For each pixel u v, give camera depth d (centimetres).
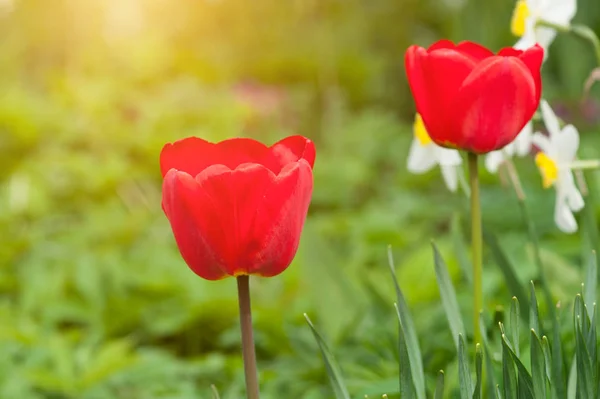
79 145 337
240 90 416
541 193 268
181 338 205
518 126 122
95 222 276
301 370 157
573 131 137
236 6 595
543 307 152
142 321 206
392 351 153
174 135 336
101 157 331
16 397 157
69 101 344
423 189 338
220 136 345
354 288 170
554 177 137
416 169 141
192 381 170
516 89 121
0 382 163
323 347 118
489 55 125
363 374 149
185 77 440
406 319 121
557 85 422
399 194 307
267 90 429
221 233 114
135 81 440
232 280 219
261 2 599
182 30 590
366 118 395
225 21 597
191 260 115
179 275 213
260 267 115
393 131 407
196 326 203
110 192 312
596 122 361
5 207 283
